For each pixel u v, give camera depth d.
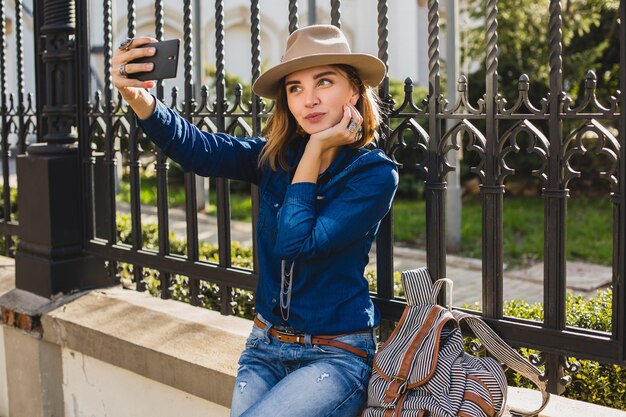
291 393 1.93
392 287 2.46
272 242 2.15
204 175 2.28
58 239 3.34
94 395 3.10
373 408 1.96
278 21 15.96
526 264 7.41
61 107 3.39
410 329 2.03
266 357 2.12
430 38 2.25
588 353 2.05
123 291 3.40
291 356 2.06
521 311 3.05
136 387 2.92
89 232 3.39
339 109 2.06
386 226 2.44
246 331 2.77
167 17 14.82
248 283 2.83
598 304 3.04
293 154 2.19
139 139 3.16
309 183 1.97
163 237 3.13
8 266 3.97
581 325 2.79
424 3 17.48
